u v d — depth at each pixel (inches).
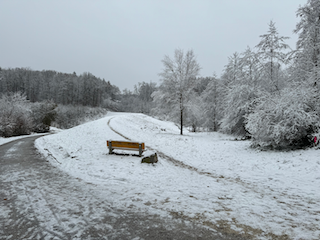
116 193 188.5
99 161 321.4
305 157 307.0
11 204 162.9
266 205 167.3
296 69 513.7
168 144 549.0
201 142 599.8
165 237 117.6
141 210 152.9
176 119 911.0
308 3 486.9
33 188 203.0
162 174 264.5
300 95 378.6
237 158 374.9
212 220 138.5
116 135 649.6
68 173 263.0
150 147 498.0
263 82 596.1
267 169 292.8
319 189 205.9
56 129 1886.1
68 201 168.9
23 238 114.6
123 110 3944.4
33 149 501.7
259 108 434.9
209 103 1059.3
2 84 2972.4
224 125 715.4
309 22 480.7
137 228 127.1
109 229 125.5
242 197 186.2
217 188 213.5
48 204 162.7
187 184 225.0
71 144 536.7
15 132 1148.5
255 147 451.5
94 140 568.1
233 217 143.6
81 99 3408.0
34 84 3280.0
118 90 5113.2
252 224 133.8
